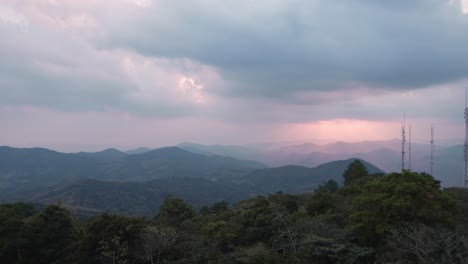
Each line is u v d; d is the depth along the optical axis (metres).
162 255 17.05
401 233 13.34
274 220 19.30
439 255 12.26
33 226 18.09
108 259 16.17
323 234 16.34
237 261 15.52
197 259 16.12
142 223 17.95
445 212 14.12
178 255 17.08
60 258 17.64
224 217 26.89
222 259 15.83
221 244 19.00
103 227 16.92
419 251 12.52
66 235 18.67
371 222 15.06
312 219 18.73
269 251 15.84
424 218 14.01
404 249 13.02
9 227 17.73
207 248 17.16
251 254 15.59
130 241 16.81
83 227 20.19
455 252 12.16
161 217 28.50
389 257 13.39
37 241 17.70
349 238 15.62
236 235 19.84
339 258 14.09
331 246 14.81
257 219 20.50
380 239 15.04
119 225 16.77
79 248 16.72
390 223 14.34
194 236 18.64
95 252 16.58
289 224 18.42
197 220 27.34
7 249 17.19
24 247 17.55
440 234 12.50
